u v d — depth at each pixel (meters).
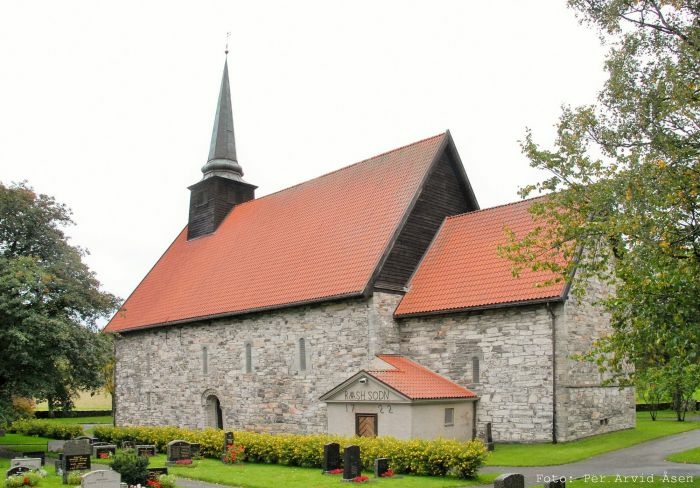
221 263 39.44
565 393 24.17
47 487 20.08
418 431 23.84
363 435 25.25
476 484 18.64
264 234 38.44
